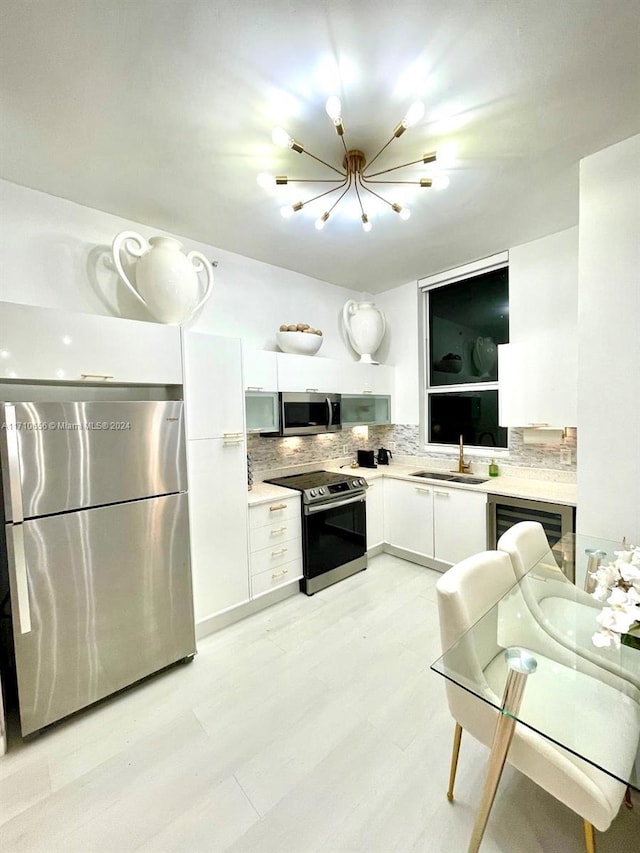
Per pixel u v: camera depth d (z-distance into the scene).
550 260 2.82
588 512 2.02
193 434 2.28
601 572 1.42
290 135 1.72
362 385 3.72
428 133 1.73
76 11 1.17
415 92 1.50
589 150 1.88
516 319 3.04
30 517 1.61
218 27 1.23
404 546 3.51
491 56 1.35
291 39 1.28
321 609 2.69
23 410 1.58
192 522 2.29
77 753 1.58
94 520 1.80
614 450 1.93
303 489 2.92
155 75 1.39
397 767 1.50
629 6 1.18
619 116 1.65
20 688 1.60
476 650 1.28
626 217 1.85
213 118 1.61
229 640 2.34
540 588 1.68
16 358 1.63
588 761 0.93
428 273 3.61
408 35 1.27
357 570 3.27
